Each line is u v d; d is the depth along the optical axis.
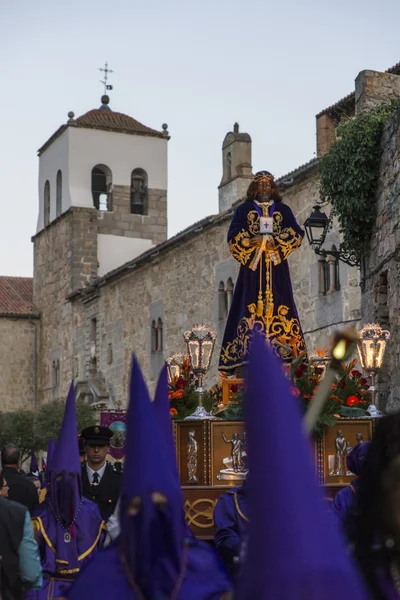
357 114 20.25
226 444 10.68
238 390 11.55
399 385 16.83
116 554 4.44
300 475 2.90
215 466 10.66
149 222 56.34
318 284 29.03
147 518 4.09
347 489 6.22
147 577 4.25
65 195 55.62
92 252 53.91
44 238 57.44
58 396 54.03
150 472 4.04
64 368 53.16
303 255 29.94
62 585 8.02
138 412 4.12
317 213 20.02
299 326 12.54
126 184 56.19
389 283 17.42
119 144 56.44
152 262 41.53
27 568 7.36
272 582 2.85
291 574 2.82
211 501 10.30
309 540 2.85
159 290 40.81
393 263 17.14
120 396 44.59
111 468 10.06
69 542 8.09
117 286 45.50
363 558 3.76
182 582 4.31
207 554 4.49
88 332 49.59
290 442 2.92
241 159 40.66
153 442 4.09
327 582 2.81
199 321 37.22
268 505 2.89
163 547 4.22
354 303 27.22
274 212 12.70
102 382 46.69
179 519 4.15
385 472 3.76
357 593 2.82
